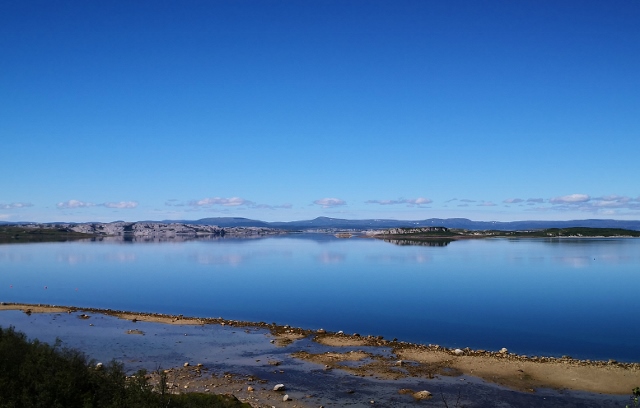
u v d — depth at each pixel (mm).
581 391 26359
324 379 28484
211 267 110125
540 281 80812
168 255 148250
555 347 36656
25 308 53312
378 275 91375
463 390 26562
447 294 66312
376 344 36625
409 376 28922
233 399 23453
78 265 114312
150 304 58969
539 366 30500
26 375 18391
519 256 134250
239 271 101000
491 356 32906
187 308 55812
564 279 83375
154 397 18688
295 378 28688
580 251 154375
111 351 35031
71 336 39812
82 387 18766
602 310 53562
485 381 27969
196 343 37438
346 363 31688
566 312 52438
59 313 50625
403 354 33656
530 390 26547
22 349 20797
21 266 111438
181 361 32438
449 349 35062
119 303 59812
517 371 29594
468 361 31734
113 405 17516
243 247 195375
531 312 52469
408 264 113688
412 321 47344
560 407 24266
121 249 178375
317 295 66000
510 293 67125
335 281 82438
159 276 91625
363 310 53812
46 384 17750
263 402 24734
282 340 38250
